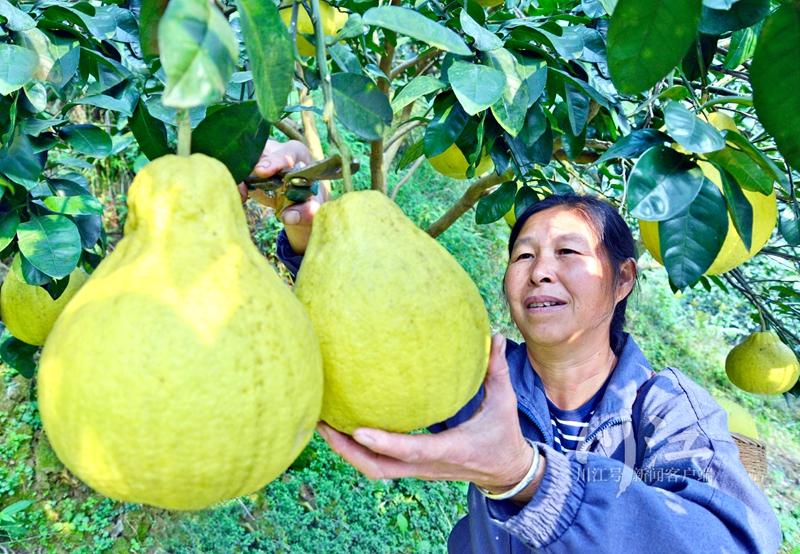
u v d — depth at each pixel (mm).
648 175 1131
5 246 1510
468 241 6340
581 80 1617
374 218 983
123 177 5176
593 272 1781
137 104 1498
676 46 882
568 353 1883
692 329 8203
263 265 919
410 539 4273
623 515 1267
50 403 817
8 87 1283
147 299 804
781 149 857
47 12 1477
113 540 3779
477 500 1896
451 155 2189
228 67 688
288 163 1357
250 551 3861
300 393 854
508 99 1306
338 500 4254
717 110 1596
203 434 783
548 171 2357
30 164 1431
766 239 1669
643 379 1836
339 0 1585
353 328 928
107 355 779
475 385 1027
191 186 887
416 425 991
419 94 1336
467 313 991
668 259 1154
